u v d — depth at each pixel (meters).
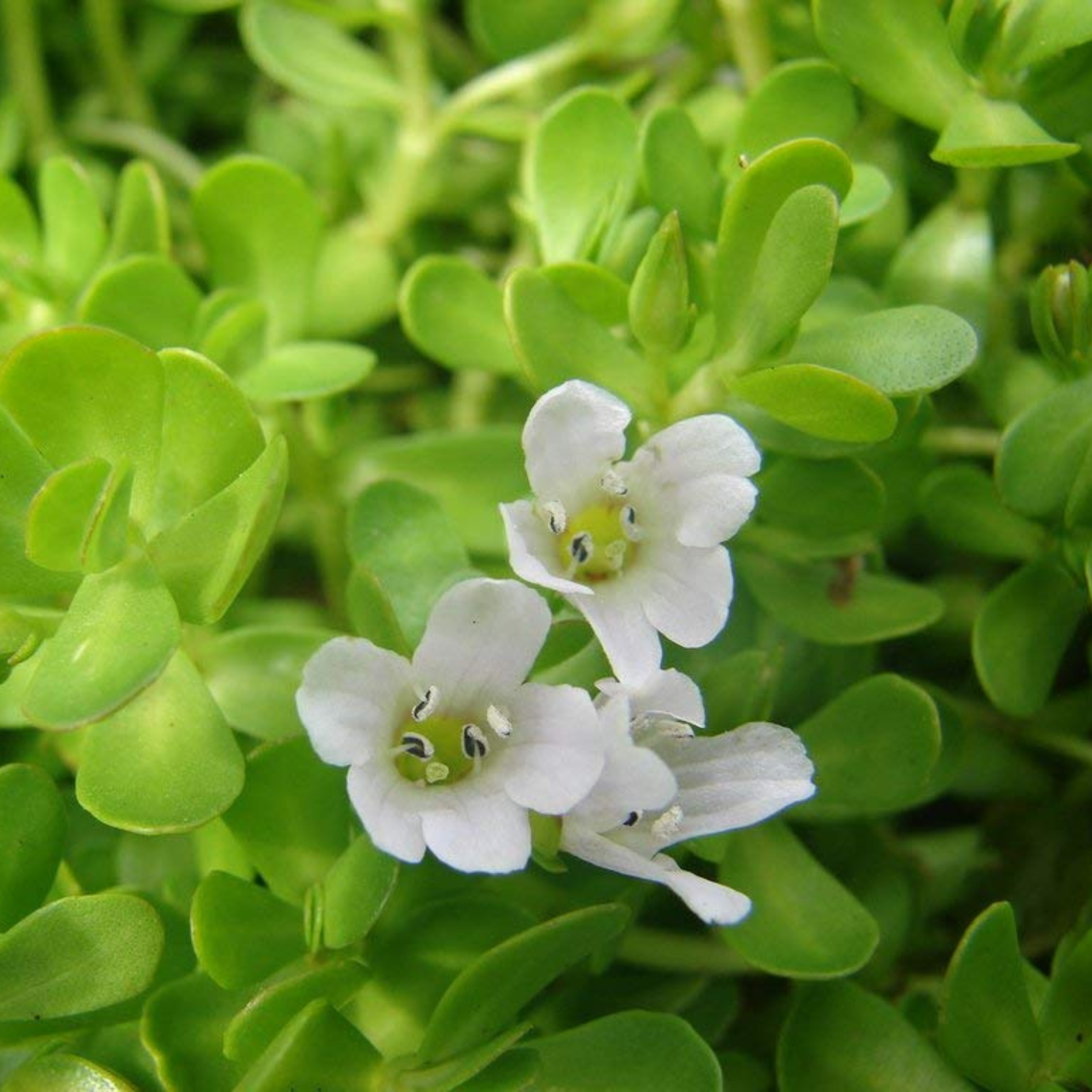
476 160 0.13
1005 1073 0.09
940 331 0.09
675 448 0.09
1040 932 0.10
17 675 0.10
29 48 0.12
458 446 0.11
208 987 0.09
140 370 0.09
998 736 0.11
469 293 0.10
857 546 0.10
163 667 0.08
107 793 0.09
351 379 0.10
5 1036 0.09
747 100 0.11
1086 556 0.10
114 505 0.09
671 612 0.09
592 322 0.09
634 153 0.10
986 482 0.10
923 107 0.10
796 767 0.09
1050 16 0.10
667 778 0.08
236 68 0.13
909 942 0.10
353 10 0.12
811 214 0.09
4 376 0.09
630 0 0.12
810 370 0.09
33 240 0.11
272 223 0.11
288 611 0.11
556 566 0.09
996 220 0.11
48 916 0.09
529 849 0.08
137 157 0.13
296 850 0.09
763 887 0.09
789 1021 0.09
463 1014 0.08
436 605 0.08
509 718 0.09
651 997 0.10
